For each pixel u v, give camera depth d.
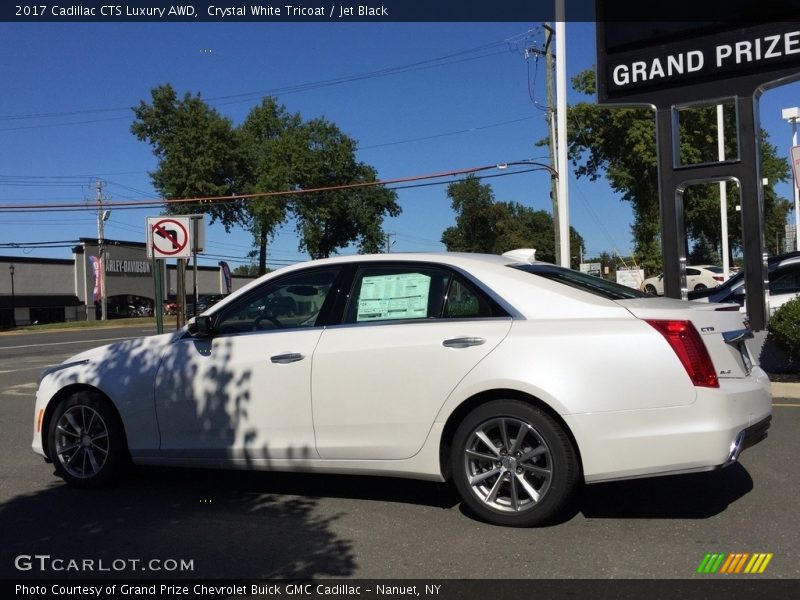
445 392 4.60
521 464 4.51
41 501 5.39
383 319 4.95
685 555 4.11
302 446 4.98
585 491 5.30
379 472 4.84
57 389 5.72
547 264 5.43
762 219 10.19
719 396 4.25
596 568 3.96
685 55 10.66
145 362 5.50
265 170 49.62
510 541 4.38
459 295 4.82
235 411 5.16
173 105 47.56
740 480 5.50
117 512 5.10
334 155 53.09
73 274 60.47
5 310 54.69
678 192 10.84
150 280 64.56
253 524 4.80
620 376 4.29
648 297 4.89
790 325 9.09
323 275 5.23
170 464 5.41
